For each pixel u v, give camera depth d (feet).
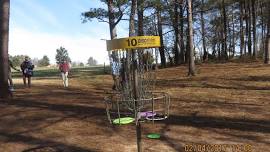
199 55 176.65
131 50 17.19
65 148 27.84
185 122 33.58
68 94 56.80
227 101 44.91
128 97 17.58
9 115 38.50
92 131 31.94
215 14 179.01
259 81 68.28
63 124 34.53
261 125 31.83
